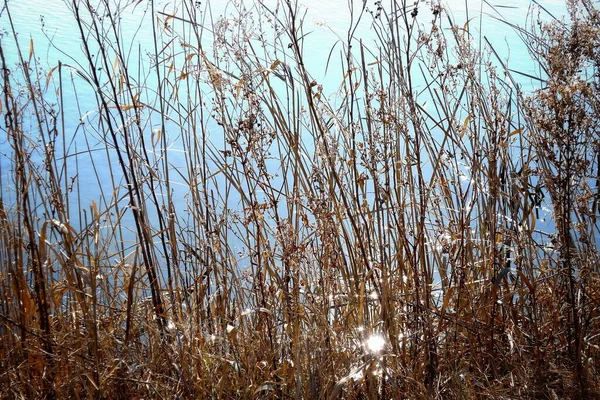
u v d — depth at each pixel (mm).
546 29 3041
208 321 3012
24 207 2775
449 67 3096
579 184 3086
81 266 2832
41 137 3182
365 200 2977
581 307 2939
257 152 3002
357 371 2531
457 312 2938
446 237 3014
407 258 2988
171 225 3031
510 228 3277
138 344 2895
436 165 3025
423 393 2703
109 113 3088
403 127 2988
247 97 2869
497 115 3146
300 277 2959
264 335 2922
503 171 3254
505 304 3080
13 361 2752
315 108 3145
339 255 2881
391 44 3107
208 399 2799
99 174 5184
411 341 2945
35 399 2703
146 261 2947
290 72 3037
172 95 3371
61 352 2752
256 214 2887
